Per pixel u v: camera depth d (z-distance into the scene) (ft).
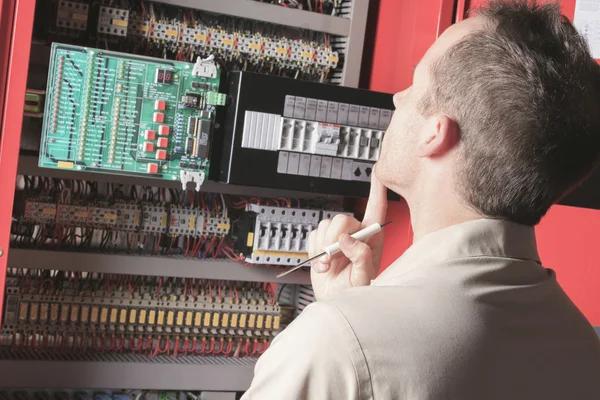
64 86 7.78
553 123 2.87
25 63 7.50
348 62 9.52
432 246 2.93
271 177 8.55
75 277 8.75
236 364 9.37
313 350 2.54
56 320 8.65
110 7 8.21
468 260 2.80
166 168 8.30
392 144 3.38
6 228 7.52
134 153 8.13
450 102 3.03
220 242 9.24
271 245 9.07
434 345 2.51
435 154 3.10
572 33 3.11
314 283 4.59
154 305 9.09
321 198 10.03
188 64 8.30
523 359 2.69
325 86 8.75
